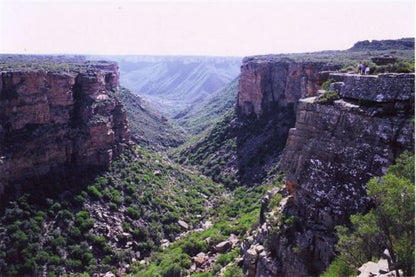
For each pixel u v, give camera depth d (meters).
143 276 47.28
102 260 53.97
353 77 28.23
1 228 49.09
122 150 78.56
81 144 65.06
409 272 16.75
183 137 147.75
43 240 51.47
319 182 27.84
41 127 59.22
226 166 97.25
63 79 62.78
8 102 55.25
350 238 21.17
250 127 105.69
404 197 17.75
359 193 24.94
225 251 48.09
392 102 25.19
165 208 70.69
